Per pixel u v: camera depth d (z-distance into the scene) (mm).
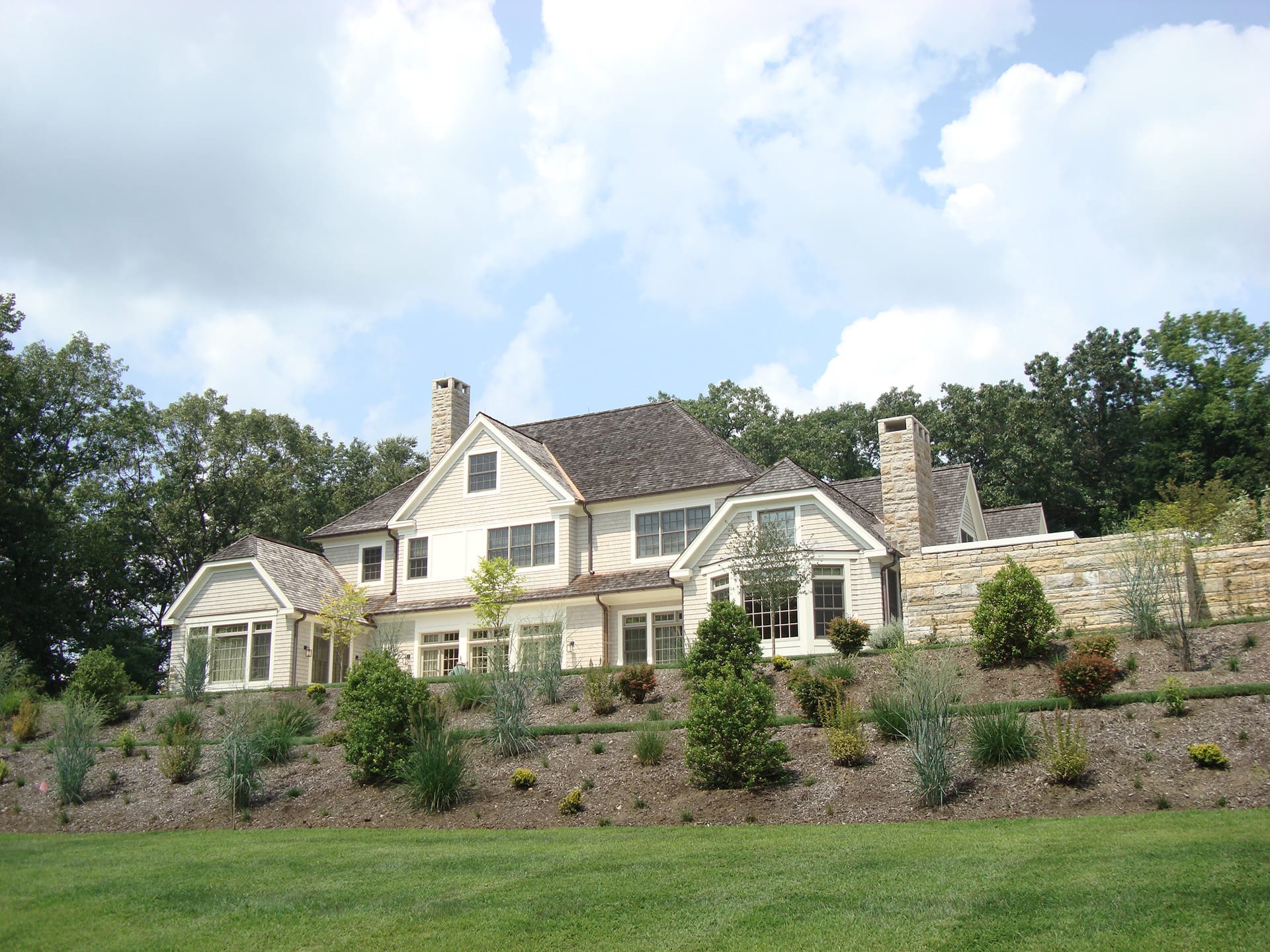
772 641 26031
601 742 18281
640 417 36125
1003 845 11680
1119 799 13469
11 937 10242
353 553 35656
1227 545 20094
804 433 56094
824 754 16547
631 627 30766
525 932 9883
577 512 32406
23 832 17109
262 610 32188
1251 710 15031
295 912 10859
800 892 10461
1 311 42156
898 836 12688
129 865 13273
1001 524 33625
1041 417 52406
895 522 27688
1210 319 53250
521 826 15273
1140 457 52219
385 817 16250
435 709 19062
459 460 33938
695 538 28234
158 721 24547
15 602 39875
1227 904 8992
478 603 29172
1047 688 17641
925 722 14898
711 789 15891
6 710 24797
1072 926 8930
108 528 46219
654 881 11242
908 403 58531
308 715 22609
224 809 17297
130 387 48344
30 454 45125
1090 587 20688
